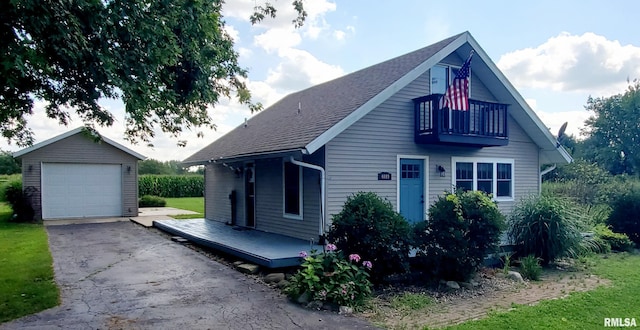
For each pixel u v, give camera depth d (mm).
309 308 6008
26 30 4512
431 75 11289
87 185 18469
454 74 11672
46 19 4379
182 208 23469
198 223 14430
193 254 10047
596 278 8203
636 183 14945
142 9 5121
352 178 9703
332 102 11328
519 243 9812
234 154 11883
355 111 9172
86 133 7902
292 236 10703
